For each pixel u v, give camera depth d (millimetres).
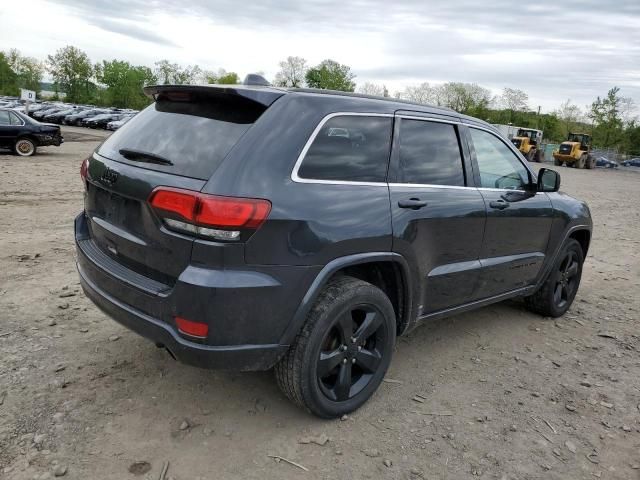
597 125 62344
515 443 3049
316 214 2740
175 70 95250
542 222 4531
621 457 2998
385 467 2758
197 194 2506
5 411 2947
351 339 3053
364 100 3246
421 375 3760
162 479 2555
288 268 2668
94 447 2730
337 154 2975
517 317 5078
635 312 5504
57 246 6168
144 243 2764
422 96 73875
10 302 4402
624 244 9273
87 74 98625
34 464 2574
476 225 3777
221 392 3314
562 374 3951
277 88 3027
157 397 3207
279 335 2729
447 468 2793
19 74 106375
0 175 11812
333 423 3094
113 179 2932
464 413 3312
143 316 2750
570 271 5129
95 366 3502
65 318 4184
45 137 16969
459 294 3848
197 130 2852
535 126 69750
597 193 19359
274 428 3002
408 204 3215
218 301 2523
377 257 3029
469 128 3930
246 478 2607
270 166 2656
